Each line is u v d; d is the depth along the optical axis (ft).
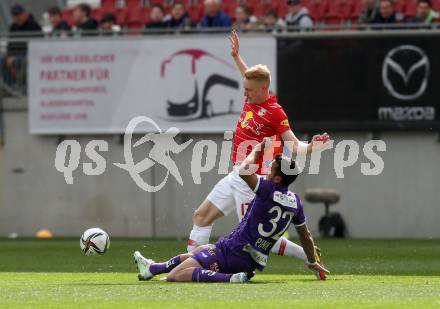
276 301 74.23
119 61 202.90
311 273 116.37
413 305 72.33
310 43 195.52
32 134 207.82
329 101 195.31
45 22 249.14
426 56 191.62
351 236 196.34
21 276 108.68
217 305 71.20
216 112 198.59
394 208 195.11
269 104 99.50
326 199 190.49
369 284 92.22
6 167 209.87
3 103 209.36
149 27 209.87
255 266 91.35
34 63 206.18
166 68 200.95
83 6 213.05
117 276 106.93
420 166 194.18
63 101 205.16
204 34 200.13
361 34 193.57
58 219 207.92
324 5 216.54
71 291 83.66
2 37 212.02
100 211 205.57
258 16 220.02
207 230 101.71
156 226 202.49
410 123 192.44
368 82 193.67
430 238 192.85
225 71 198.39
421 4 197.57
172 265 93.91
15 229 209.97
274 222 89.81
